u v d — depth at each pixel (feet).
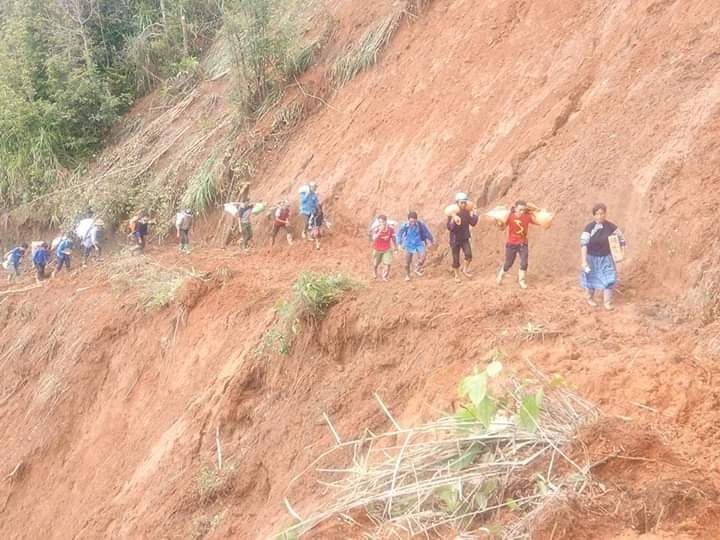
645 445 19.40
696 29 41.81
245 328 44.06
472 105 53.67
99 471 44.88
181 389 44.70
